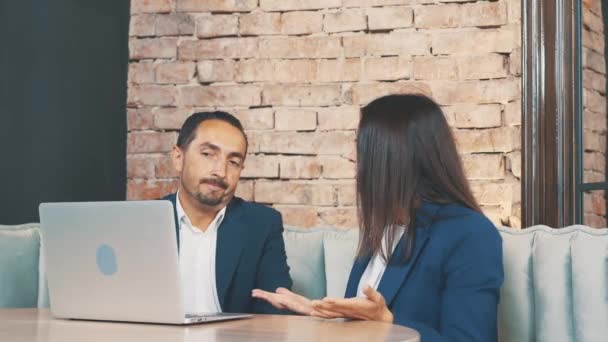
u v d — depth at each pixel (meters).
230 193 2.33
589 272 1.88
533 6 2.60
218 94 3.14
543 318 1.94
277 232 2.36
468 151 2.94
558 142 2.51
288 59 3.10
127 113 3.19
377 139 1.79
